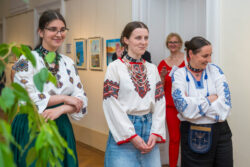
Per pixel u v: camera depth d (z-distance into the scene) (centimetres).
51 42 198
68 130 202
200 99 215
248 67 288
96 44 513
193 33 397
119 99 196
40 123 73
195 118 215
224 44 309
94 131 519
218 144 219
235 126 302
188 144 222
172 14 425
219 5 311
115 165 193
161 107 205
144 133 195
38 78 67
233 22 300
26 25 779
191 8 397
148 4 414
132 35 196
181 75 228
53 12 199
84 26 554
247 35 287
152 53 421
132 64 199
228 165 221
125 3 451
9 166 49
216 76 227
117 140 191
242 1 290
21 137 183
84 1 551
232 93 304
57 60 205
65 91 205
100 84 509
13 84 64
